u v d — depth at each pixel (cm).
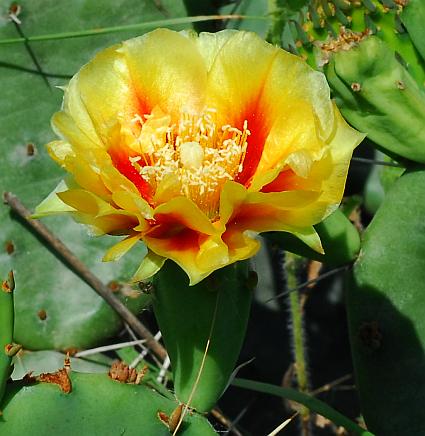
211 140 39
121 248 35
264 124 38
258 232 36
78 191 36
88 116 37
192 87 38
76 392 37
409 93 40
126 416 37
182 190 38
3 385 37
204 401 38
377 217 41
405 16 42
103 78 38
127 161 38
